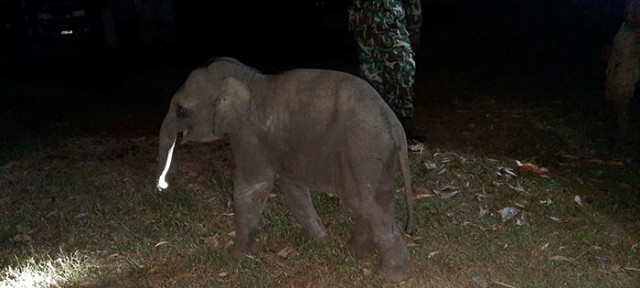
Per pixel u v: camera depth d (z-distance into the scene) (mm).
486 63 10656
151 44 14805
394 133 4004
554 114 7996
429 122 8008
